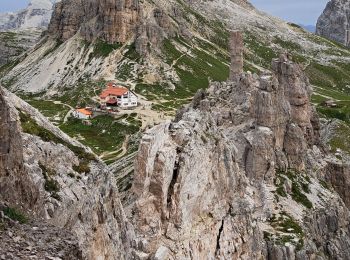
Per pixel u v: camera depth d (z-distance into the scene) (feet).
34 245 95.91
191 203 222.48
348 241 350.84
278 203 325.62
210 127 260.01
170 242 207.21
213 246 233.76
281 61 402.31
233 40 474.08
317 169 393.09
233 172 260.83
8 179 117.08
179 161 221.66
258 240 263.49
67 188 148.77
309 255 290.15
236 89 399.03
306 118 404.98
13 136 120.67
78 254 101.71
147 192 211.61
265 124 354.54
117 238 167.53
